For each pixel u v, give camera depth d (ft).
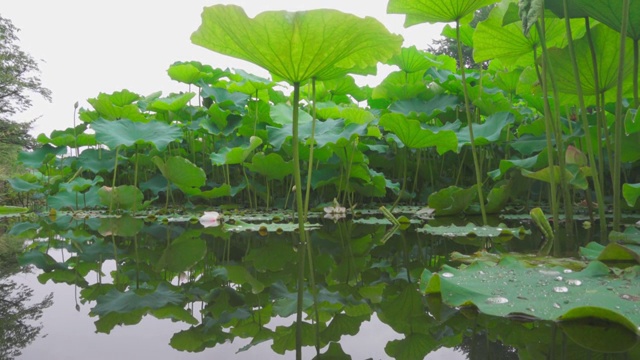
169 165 13.24
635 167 13.24
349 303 3.59
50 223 11.89
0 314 3.21
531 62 9.37
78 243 7.55
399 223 10.18
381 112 15.24
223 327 2.97
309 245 7.07
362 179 14.55
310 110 16.49
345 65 7.07
